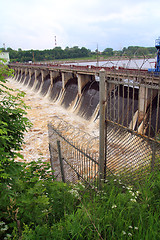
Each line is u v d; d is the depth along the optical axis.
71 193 4.94
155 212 3.51
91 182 5.61
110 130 5.31
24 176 6.21
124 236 3.23
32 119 33.34
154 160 4.14
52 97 48.47
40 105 43.28
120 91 24.83
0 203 4.29
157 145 4.02
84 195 4.91
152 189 4.11
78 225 3.53
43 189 5.03
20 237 3.86
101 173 5.54
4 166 4.86
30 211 4.34
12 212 4.63
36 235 3.55
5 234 4.04
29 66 73.06
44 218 4.40
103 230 3.48
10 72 5.42
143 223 3.36
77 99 37.16
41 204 4.47
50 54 137.75
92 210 3.97
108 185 5.18
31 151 22.06
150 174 4.20
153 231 3.11
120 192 4.45
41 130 27.97
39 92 59.09
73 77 42.25
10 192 4.36
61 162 7.54
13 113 5.65
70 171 7.05
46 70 55.47
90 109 31.48
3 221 4.53
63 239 3.35
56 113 36.66
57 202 4.82
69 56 130.25
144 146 4.38
